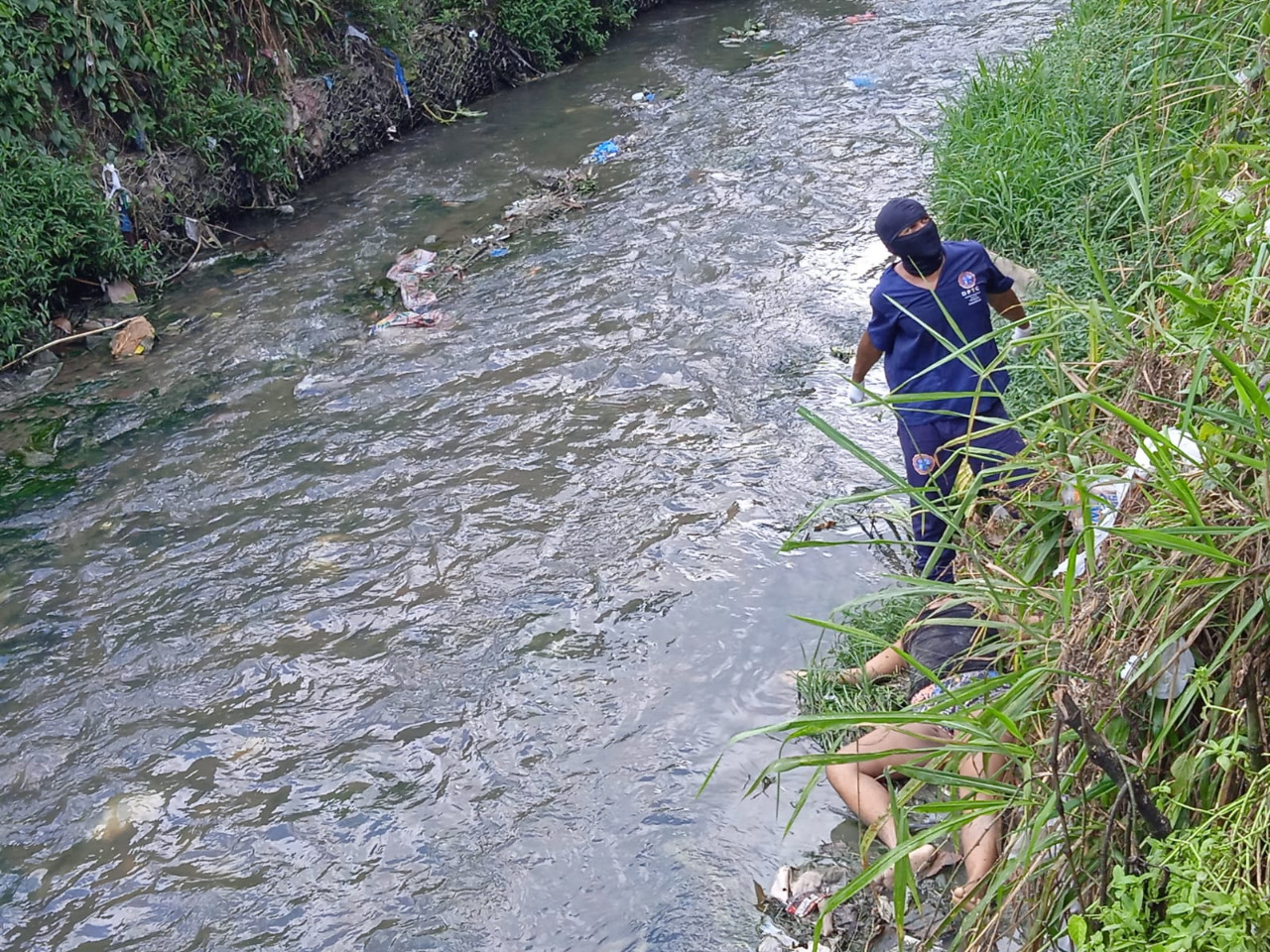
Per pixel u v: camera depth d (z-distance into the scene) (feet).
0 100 24.88
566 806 12.58
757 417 18.86
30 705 15.07
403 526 17.56
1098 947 6.85
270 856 12.55
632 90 36.19
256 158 29.37
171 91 28.17
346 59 33.30
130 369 23.32
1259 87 15.89
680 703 13.66
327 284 25.99
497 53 37.52
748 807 12.19
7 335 23.52
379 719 14.14
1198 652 7.98
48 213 24.64
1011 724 7.54
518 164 31.35
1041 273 18.71
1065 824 7.55
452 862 12.15
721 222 25.86
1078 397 8.45
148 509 18.85
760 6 44.01
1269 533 7.57
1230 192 12.59
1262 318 9.53
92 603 16.85
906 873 7.71
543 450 18.92
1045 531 9.96
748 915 10.99
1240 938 6.37
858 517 16.10
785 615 14.60
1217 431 8.12
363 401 21.16
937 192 22.48
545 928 11.28
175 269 27.40
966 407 13.19
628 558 16.15
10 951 11.82
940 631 11.76
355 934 11.52
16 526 18.70
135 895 12.27
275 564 17.16
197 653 15.62
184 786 13.58
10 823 13.39
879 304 13.35
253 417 21.09
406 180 31.17
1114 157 20.77
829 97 32.63
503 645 14.98
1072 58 25.57
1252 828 6.89
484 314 23.61
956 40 36.09
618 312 22.81
